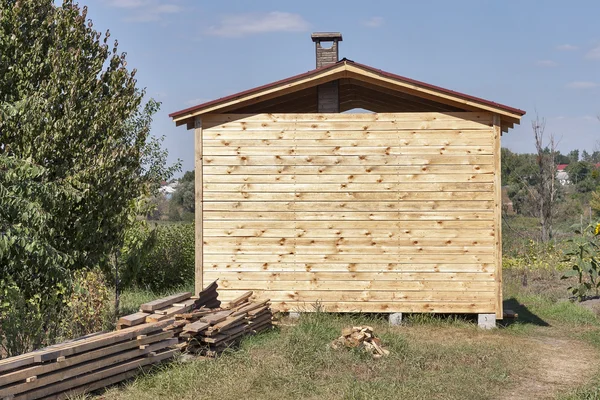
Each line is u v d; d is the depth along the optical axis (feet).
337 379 27.09
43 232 32.63
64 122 34.94
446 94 38.86
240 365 27.96
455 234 39.29
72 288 31.14
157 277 54.49
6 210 27.66
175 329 29.48
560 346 35.68
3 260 28.84
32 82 36.68
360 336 31.09
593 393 26.04
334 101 40.45
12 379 21.70
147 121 61.16
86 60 37.63
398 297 39.37
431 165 39.42
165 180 63.87
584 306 46.85
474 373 28.71
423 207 39.40
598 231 49.47
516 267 65.82
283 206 39.75
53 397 23.16
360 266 39.52
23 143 34.50
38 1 37.32
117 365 25.93
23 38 36.65
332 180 39.70
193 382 25.57
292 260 39.65
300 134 39.86
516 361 31.40
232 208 39.88
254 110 45.06
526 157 120.06
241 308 33.76
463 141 39.32
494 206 39.14
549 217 82.48
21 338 30.50
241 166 39.88
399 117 39.55
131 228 43.78
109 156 35.50
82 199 35.19
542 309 45.70
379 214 39.58
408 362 29.73
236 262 39.75
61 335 33.94
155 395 24.49
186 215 136.87
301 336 32.14
